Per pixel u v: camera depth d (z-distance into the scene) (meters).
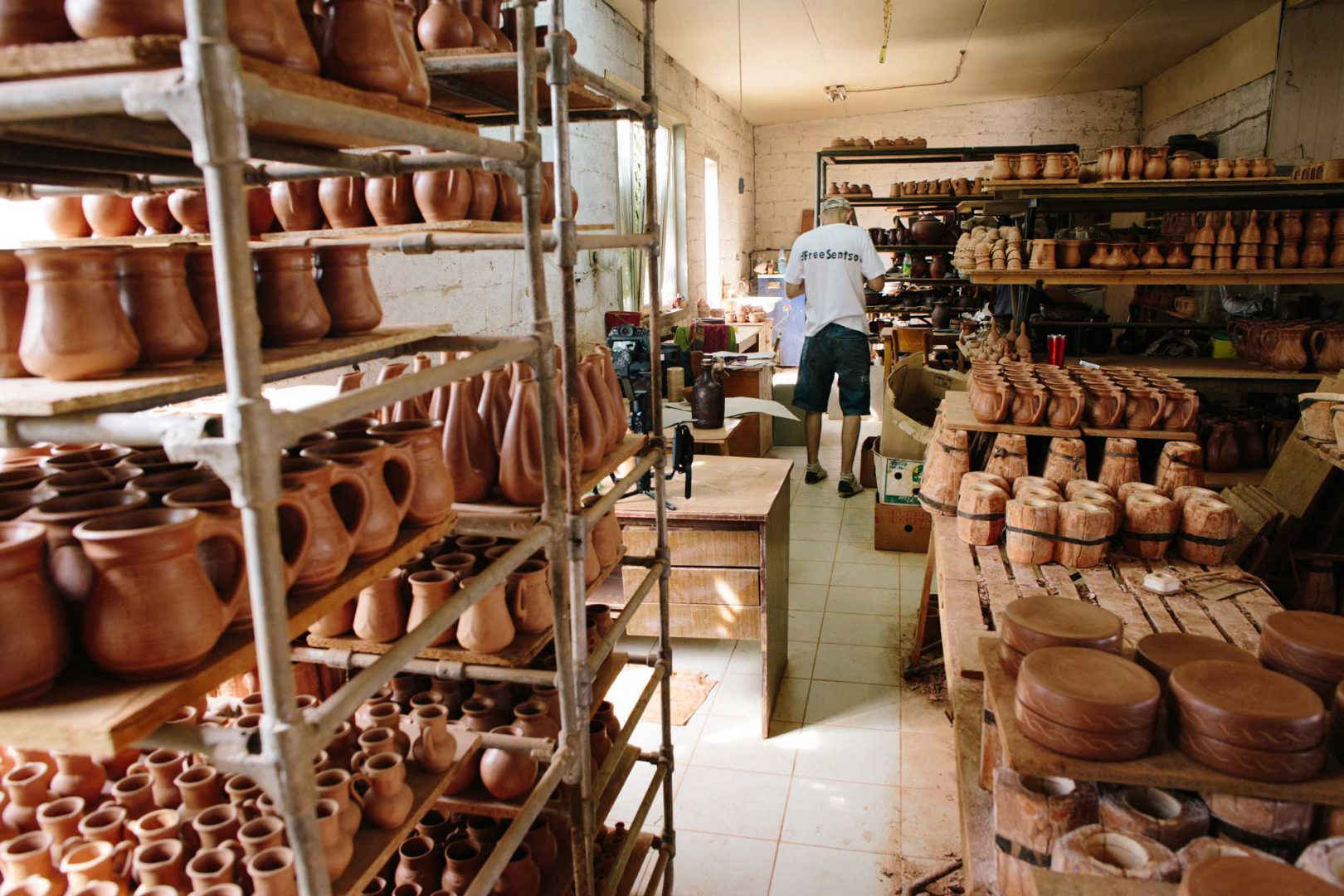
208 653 0.88
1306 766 1.11
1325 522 3.30
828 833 2.27
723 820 2.34
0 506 1.04
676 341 5.26
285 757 0.78
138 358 0.90
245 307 0.72
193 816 1.33
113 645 0.80
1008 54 7.93
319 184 1.79
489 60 1.37
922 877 2.08
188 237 1.74
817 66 8.09
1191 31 7.27
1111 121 10.15
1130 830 1.12
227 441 0.72
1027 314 4.79
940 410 3.21
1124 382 2.97
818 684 3.04
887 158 7.76
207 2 0.67
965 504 2.45
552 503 1.40
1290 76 6.50
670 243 7.93
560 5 1.33
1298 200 4.41
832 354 5.21
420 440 1.25
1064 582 2.15
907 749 2.64
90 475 1.14
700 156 8.63
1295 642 1.33
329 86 0.91
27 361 0.82
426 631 1.02
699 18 6.39
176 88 0.67
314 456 1.12
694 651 3.31
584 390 1.65
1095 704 1.17
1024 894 1.20
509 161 1.26
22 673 0.77
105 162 1.14
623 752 1.87
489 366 1.15
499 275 3.95
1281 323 4.23
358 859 1.23
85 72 0.74
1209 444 3.75
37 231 1.98
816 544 4.46
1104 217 7.43
